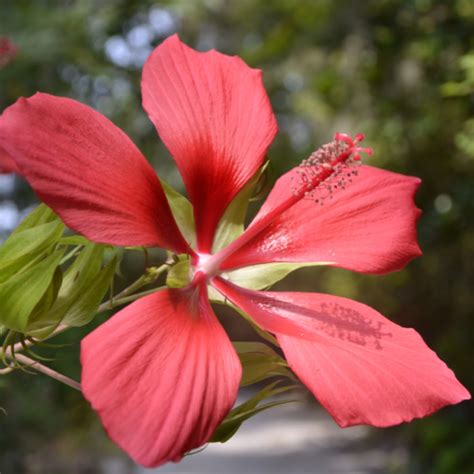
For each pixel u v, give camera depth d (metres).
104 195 0.26
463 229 1.47
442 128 1.57
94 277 0.26
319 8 1.99
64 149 0.25
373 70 1.68
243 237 0.31
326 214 0.33
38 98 0.25
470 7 1.27
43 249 0.27
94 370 0.23
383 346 0.28
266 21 2.76
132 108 1.31
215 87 0.31
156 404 0.23
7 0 1.29
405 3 1.37
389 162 1.69
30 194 1.17
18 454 1.09
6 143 0.24
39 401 1.05
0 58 0.57
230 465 2.12
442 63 1.39
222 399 0.24
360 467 2.07
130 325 0.24
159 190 0.28
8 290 0.25
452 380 0.27
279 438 2.51
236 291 0.31
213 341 0.26
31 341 0.27
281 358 0.28
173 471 2.01
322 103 2.05
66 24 1.29
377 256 0.32
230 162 0.31
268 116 0.32
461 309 1.91
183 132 0.30
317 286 2.42
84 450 1.46
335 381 0.26
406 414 0.26
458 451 1.63
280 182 0.33
